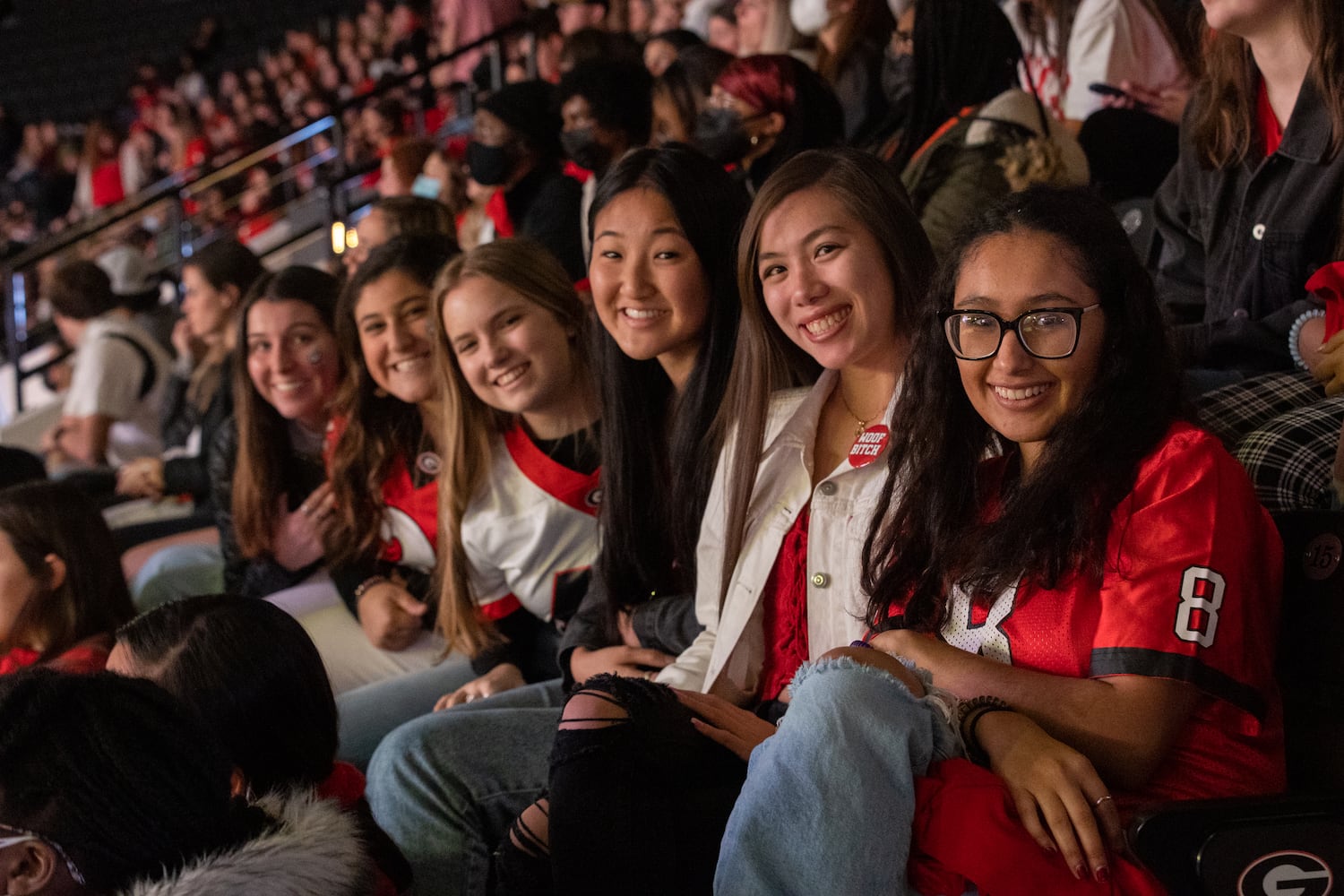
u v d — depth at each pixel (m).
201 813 1.39
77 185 12.23
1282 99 2.36
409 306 2.89
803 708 1.52
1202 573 1.54
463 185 5.29
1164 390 1.66
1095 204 1.68
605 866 1.71
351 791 1.94
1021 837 1.46
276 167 9.03
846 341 2.03
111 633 2.77
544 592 2.79
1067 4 3.76
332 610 3.23
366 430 3.06
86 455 5.19
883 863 1.48
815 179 2.04
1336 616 1.62
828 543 2.04
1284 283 2.33
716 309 2.35
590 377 2.71
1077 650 1.62
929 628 1.79
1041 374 1.65
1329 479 1.82
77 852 1.32
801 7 4.94
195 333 4.68
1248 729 1.57
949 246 1.78
